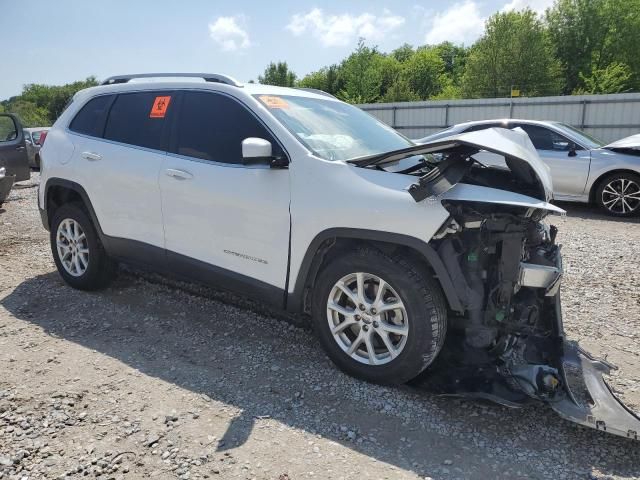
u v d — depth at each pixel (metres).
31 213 8.95
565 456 2.64
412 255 3.09
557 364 3.14
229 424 2.85
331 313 3.33
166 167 3.99
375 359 3.19
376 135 4.13
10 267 5.61
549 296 3.15
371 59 50.31
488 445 2.72
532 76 42.75
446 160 3.02
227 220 3.66
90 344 3.79
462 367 3.18
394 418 2.93
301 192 3.32
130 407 2.99
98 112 4.66
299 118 3.76
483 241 2.96
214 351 3.71
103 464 2.52
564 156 9.62
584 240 7.29
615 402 2.87
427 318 2.97
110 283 4.91
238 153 3.69
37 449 2.62
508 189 3.18
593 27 48.66
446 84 65.12
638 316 4.48
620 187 9.26
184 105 4.07
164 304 4.54
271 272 3.52
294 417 2.92
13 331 3.98
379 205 3.05
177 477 2.44
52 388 3.17
